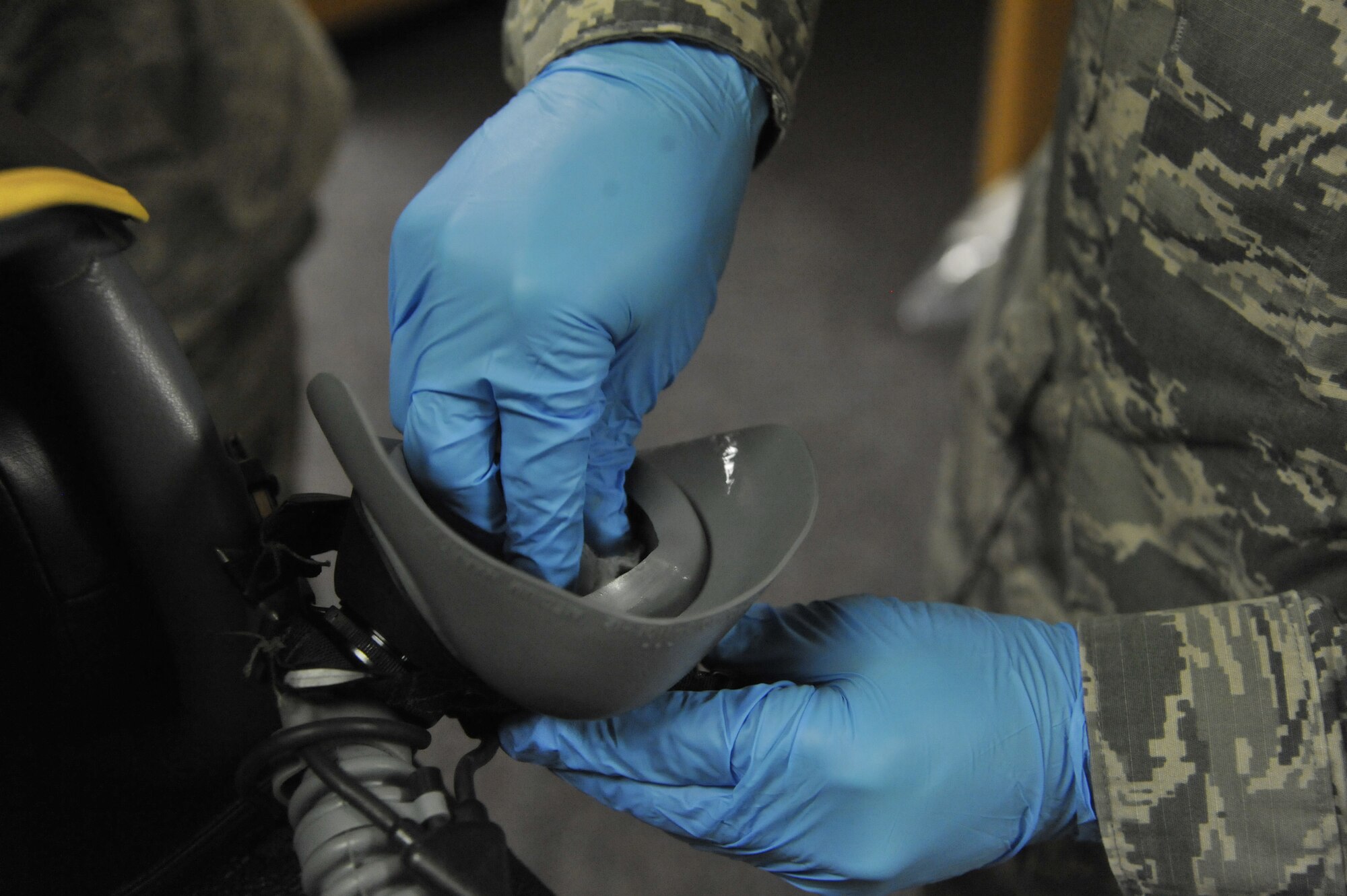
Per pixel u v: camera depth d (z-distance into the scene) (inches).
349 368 69.2
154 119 36.6
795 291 75.7
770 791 20.0
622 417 20.8
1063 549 33.8
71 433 16.7
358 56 94.7
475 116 88.7
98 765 19.4
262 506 18.0
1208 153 23.4
